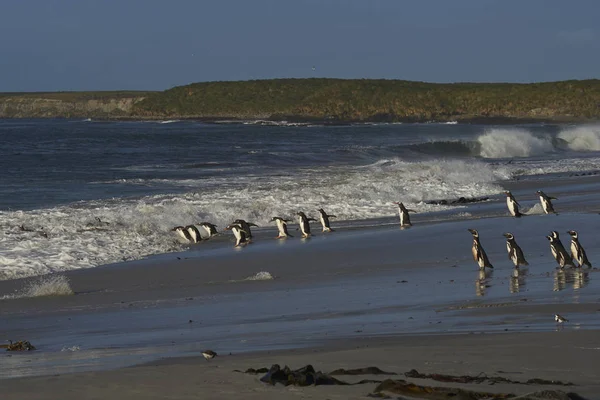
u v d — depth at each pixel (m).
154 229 33.72
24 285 23.42
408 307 17.86
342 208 41.19
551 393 9.38
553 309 16.62
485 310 16.84
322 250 29.09
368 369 11.25
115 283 23.61
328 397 9.71
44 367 13.07
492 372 11.16
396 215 39.91
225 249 30.25
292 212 39.94
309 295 20.38
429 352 12.66
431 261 25.98
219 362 12.66
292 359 12.47
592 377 10.80
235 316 17.89
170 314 18.58
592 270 22.86
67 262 26.94
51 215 35.09
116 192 47.34
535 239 30.03
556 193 49.41
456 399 9.49
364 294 20.11
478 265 24.59
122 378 11.30
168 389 10.51
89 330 17.08
